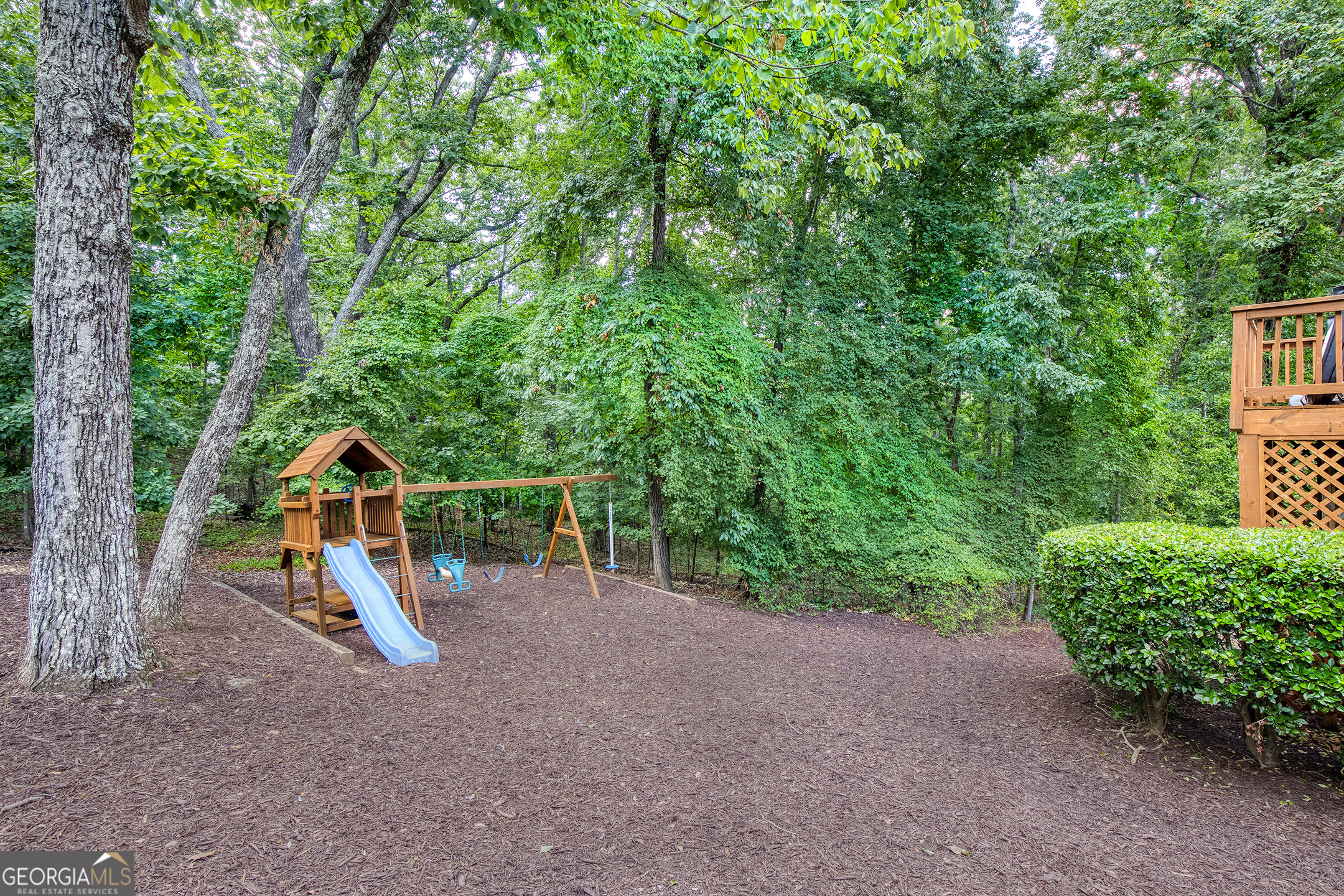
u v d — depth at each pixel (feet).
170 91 17.84
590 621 22.17
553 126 36.99
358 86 20.21
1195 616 12.53
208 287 44.70
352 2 20.92
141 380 33.24
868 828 9.96
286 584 20.94
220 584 22.36
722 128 23.43
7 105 26.22
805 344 30.30
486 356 39.40
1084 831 10.11
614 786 10.75
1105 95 37.06
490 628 20.36
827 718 14.93
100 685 11.48
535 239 28.86
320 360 34.12
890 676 19.01
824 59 16.43
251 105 43.62
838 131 18.71
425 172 57.47
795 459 29.37
